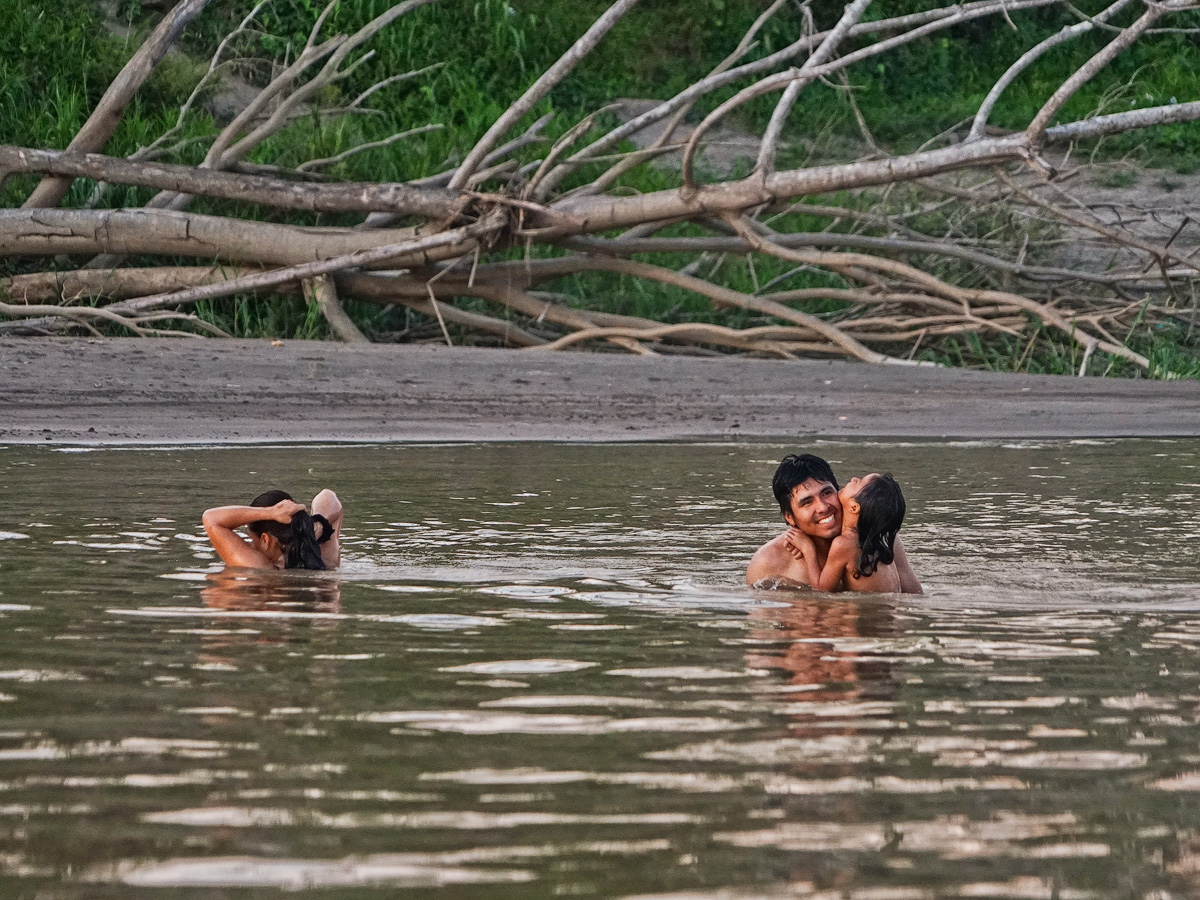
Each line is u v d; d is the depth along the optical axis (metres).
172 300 64.44
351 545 26.53
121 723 14.09
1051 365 69.38
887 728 14.12
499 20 97.50
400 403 51.97
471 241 63.09
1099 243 74.19
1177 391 61.91
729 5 107.69
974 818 11.42
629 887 9.92
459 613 20.16
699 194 63.78
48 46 85.88
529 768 12.68
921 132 100.50
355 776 12.41
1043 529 29.39
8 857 10.43
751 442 46.84
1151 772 12.70
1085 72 58.81
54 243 64.75
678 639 18.44
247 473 36.75
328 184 65.06
